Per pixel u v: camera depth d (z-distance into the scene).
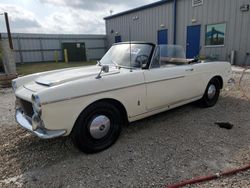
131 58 3.68
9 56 9.46
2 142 3.34
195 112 4.48
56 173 2.55
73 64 17.75
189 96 4.20
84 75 3.08
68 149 3.10
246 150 2.92
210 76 4.57
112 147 3.11
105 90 2.88
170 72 3.68
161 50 3.69
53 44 21.70
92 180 2.40
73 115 2.67
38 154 2.98
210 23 12.98
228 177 2.38
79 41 22.67
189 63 4.38
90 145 2.90
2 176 2.52
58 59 22.23
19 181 2.43
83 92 2.70
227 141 3.18
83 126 2.80
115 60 3.88
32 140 3.38
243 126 3.71
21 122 2.96
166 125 3.84
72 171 2.58
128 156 2.86
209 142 3.17
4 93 6.86
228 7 11.91
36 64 18.42
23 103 2.96
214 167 2.55
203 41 13.61
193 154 2.85
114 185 2.31
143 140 3.29
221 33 12.53
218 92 4.94
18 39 19.80
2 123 4.13
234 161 2.67
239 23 11.54
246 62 11.51
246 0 11.06
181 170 2.52
